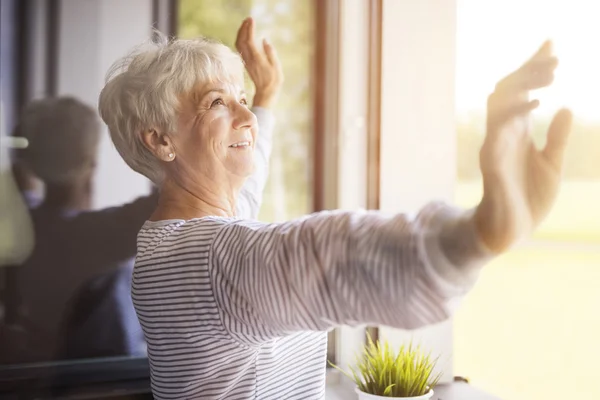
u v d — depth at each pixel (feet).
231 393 2.79
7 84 4.26
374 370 3.94
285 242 2.23
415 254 1.94
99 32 4.42
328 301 2.15
